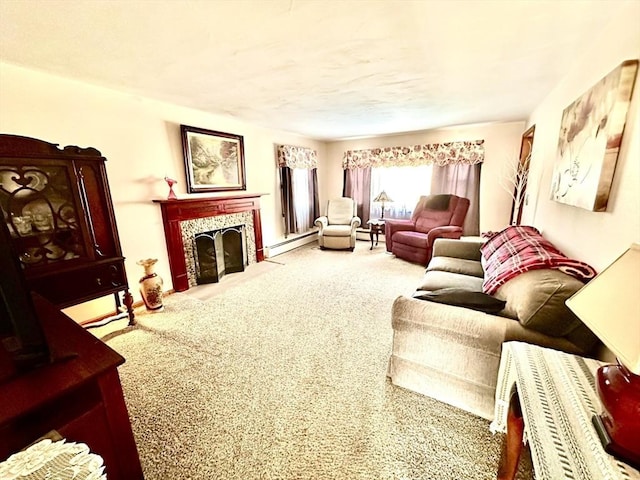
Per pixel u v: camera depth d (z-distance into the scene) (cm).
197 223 337
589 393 89
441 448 130
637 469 66
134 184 277
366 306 281
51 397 72
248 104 303
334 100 290
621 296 75
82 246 201
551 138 249
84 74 214
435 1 129
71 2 126
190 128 319
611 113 126
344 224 533
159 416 150
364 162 547
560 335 126
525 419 83
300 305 285
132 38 160
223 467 123
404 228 454
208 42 166
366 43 169
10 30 149
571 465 68
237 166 390
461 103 306
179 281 321
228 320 255
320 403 158
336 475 119
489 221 464
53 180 185
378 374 181
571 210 183
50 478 64
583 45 172
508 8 135
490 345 133
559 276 135
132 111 269
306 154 523
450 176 479
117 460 91
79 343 97
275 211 476
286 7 132
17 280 77
